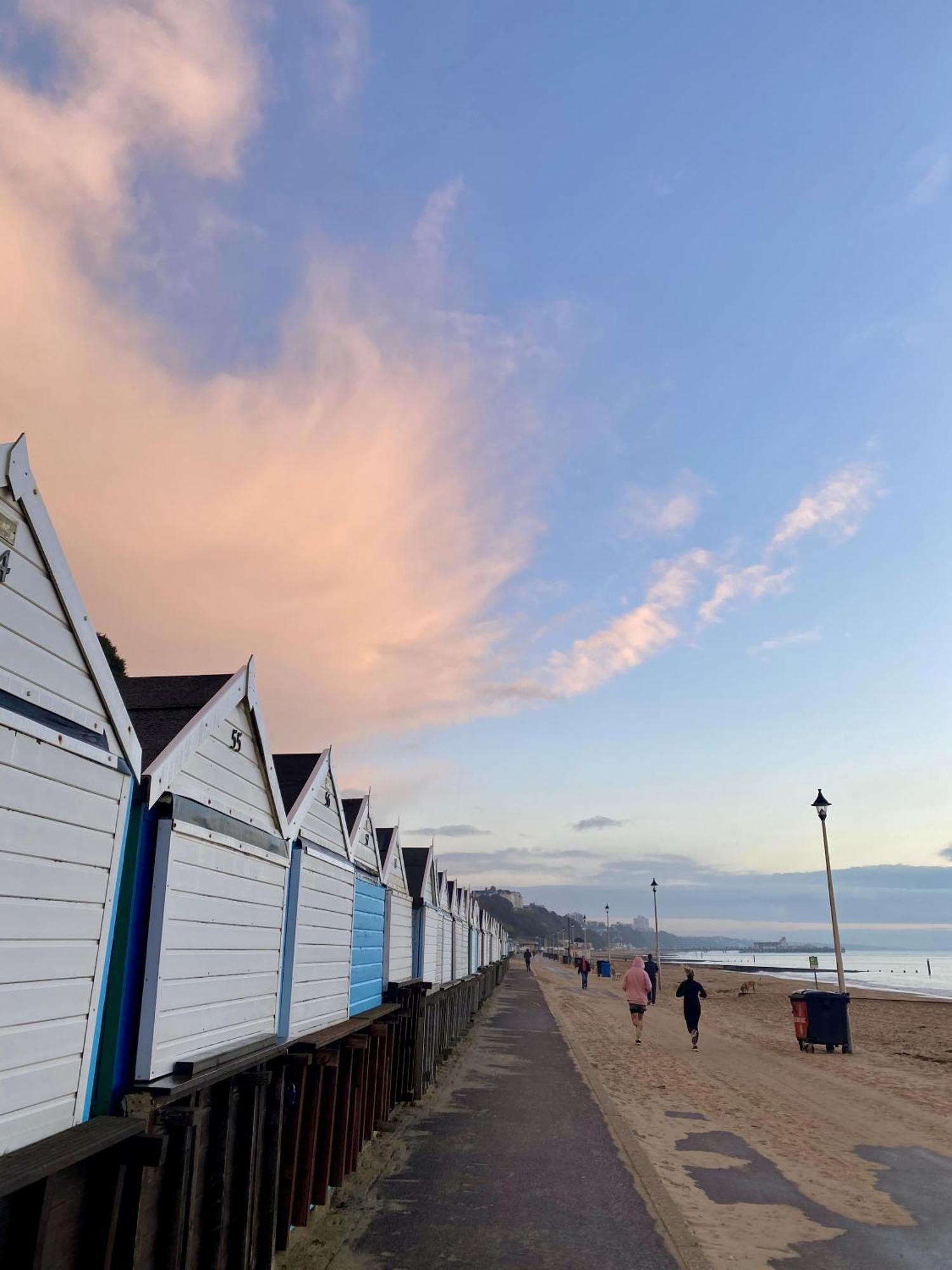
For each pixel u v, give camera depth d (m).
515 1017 23.72
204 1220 4.33
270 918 5.57
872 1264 5.89
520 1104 11.05
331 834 7.44
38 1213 2.76
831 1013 17.67
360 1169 7.83
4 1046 2.79
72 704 3.30
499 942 51.38
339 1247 5.95
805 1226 6.66
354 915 8.26
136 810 3.83
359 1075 7.75
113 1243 3.30
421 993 11.27
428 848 16.20
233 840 4.85
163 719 4.54
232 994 4.86
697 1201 7.20
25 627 3.03
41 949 3.03
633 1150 8.72
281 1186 5.61
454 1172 7.81
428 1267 5.59
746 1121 10.57
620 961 94.12
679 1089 12.75
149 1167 3.51
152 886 3.90
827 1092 12.92
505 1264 5.68
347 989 7.91
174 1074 3.96
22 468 3.01
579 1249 5.96
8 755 2.85
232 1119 4.67
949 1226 6.73
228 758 4.90
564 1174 7.80
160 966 3.85
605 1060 15.53
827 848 19.39
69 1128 3.18
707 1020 25.38
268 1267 5.02
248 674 5.13
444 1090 11.94
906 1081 14.02
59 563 3.23
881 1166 8.55
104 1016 3.55
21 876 2.91
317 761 7.26
